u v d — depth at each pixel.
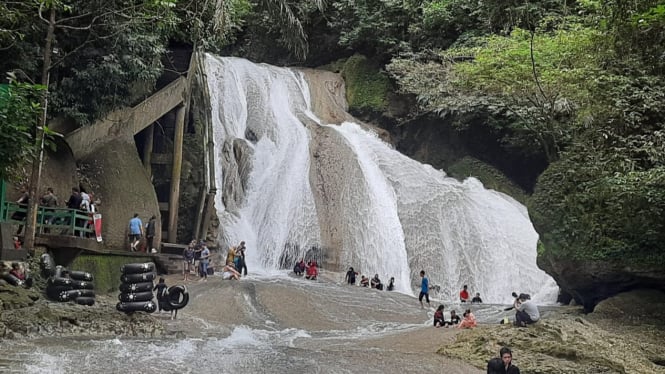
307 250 31.02
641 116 23.97
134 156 27.39
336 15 47.34
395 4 43.94
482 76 29.45
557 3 36.38
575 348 16.50
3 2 20.19
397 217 33.78
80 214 22.14
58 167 24.41
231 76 39.16
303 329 20.17
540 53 27.97
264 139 37.28
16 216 21.64
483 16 39.81
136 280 18.27
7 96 17.20
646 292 21.88
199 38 29.73
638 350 17.52
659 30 20.72
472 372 15.27
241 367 13.62
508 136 40.88
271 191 33.12
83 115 25.44
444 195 35.09
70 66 25.75
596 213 22.77
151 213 26.59
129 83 26.92
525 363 15.74
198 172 31.67
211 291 22.83
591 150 24.41
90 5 23.52
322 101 43.00
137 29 25.50
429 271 32.50
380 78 44.56
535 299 31.14
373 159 36.19
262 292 23.12
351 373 14.02
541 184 25.03
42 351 13.70
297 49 29.27
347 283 28.48
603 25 22.88
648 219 21.45
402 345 18.22
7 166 17.20
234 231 30.89
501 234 34.72
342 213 32.44
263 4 29.27
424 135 43.59
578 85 26.09
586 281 23.16
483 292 32.88
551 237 23.98
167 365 13.29
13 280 17.72
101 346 14.73
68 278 19.02
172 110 31.20
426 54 41.59
